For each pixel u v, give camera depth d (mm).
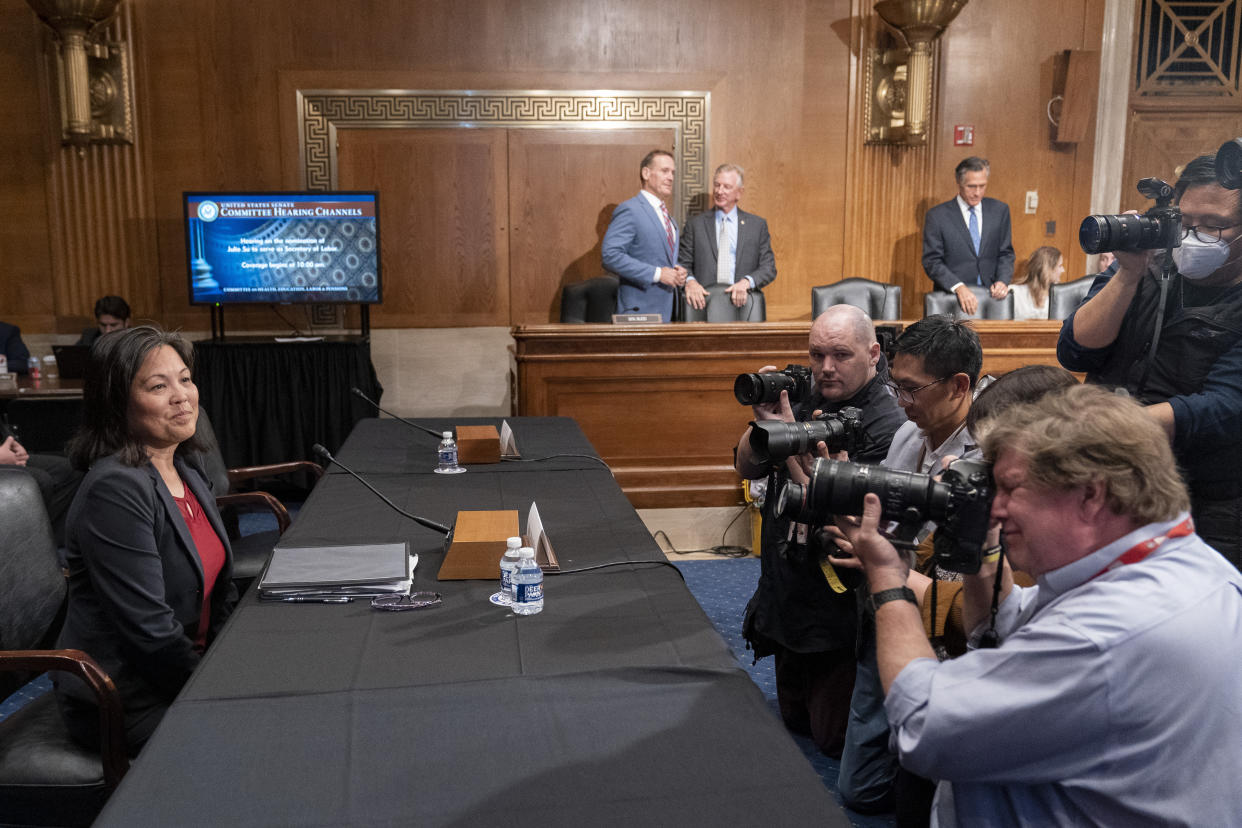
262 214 5941
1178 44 7074
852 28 6684
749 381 2299
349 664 1675
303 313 6574
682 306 5848
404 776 1319
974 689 1057
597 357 4688
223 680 1607
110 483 1972
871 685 2381
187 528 2141
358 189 6492
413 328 6664
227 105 6340
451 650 1734
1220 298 1933
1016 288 6262
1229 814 991
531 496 2820
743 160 6766
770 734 1439
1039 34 6828
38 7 5812
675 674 1633
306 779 1310
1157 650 977
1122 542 1042
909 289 6996
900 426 2484
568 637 1790
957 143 6871
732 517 4879
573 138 6613
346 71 6395
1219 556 1070
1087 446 1020
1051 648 1015
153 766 1341
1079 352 2150
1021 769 1041
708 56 6645
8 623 2129
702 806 1254
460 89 6480
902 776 2010
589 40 6543
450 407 6754
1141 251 1897
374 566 2084
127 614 1959
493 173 6586
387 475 3088
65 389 5062
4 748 1911
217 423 5672
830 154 6824
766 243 6113
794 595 2660
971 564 1211
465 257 6641
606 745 1406
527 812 1237
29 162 6254
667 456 4832
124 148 6309
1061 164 6996
